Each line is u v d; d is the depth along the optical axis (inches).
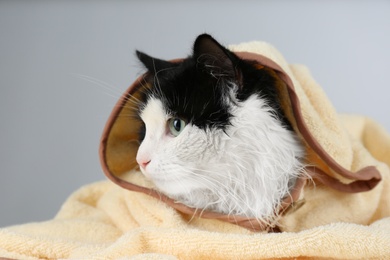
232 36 44.4
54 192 46.6
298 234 24.0
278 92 28.1
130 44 44.9
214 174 27.1
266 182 27.3
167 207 28.1
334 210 28.4
